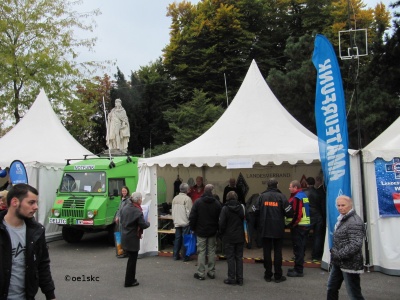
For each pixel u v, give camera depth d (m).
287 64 27.33
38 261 3.30
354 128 22.16
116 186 12.24
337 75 7.93
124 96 33.16
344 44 27.14
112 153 15.07
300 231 7.81
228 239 7.27
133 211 7.22
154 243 10.18
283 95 25.38
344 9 29.69
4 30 22.72
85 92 30.08
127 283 7.22
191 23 35.78
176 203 9.66
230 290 6.93
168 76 36.72
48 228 12.95
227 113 11.04
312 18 33.41
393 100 21.62
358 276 4.92
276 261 7.41
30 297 3.21
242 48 33.38
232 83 33.31
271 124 10.16
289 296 6.53
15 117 24.02
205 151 9.77
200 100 29.23
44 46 24.19
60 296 6.71
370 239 8.14
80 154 15.51
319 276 7.79
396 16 19.97
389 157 8.04
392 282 7.31
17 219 3.22
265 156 8.94
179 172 14.24
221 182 14.11
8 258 3.08
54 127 16.31
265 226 7.34
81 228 11.75
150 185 10.20
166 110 32.75
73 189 12.05
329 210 7.97
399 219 7.90
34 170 12.73
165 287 7.19
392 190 7.99
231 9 33.88
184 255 9.52
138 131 32.88
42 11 24.30
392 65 20.64
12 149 14.70
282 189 13.53
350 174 8.10
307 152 8.72
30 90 23.73
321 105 8.09
